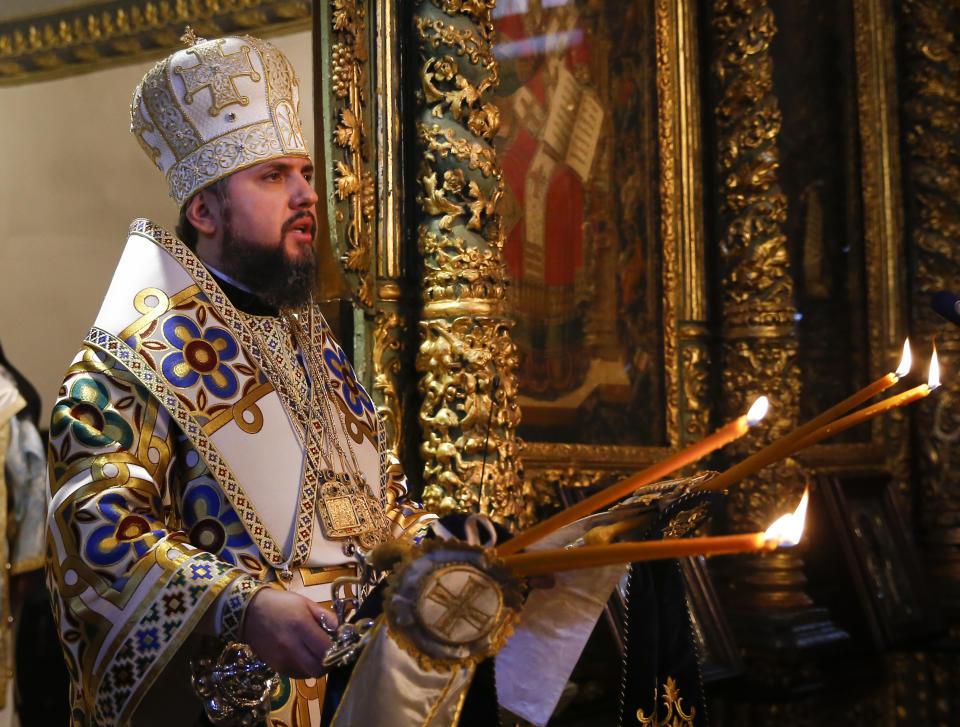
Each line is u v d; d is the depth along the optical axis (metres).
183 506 1.86
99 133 3.26
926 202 5.21
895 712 4.60
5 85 3.33
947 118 5.24
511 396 3.00
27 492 3.00
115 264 3.23
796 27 4.97
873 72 5.25
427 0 3.05
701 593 3.88
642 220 4.11
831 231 5.07
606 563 1.05
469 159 3.01
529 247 3.59
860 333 5.16
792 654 4.02
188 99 2.02
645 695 1.62
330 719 1.42
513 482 2.96
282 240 2.00
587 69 3.90
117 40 3.23
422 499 2.93
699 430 4.22
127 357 1.84
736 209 4.42
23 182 3.31
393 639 1.23
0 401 3.04
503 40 3.55
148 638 1.64
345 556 1.94
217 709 1.76
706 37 4.51
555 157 3.73
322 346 2.20
